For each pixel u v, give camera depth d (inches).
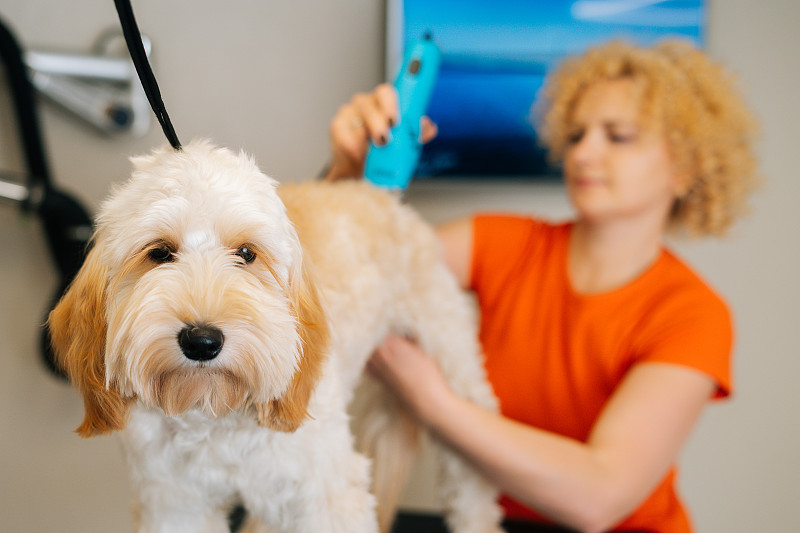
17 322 55.3
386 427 44.4
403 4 54.1
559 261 48.4
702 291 42.1
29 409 56.4
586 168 42.7
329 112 57.1
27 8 53.1
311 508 28.1
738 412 61.4
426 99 41.7
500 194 60.7
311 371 27.6
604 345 43.2
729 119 44.6
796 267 59.3
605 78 44.3
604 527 34.7
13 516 56.9
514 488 34.6
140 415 27.1
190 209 24.0
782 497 61.6
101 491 58.4
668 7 53.9
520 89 54.7
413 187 56.5
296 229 31.7
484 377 42.8
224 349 22.9
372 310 36.0
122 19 21.0
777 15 56.4
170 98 55.4
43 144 49.0
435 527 43.8
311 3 56.0
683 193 45.0
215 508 30.5
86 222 48.3
